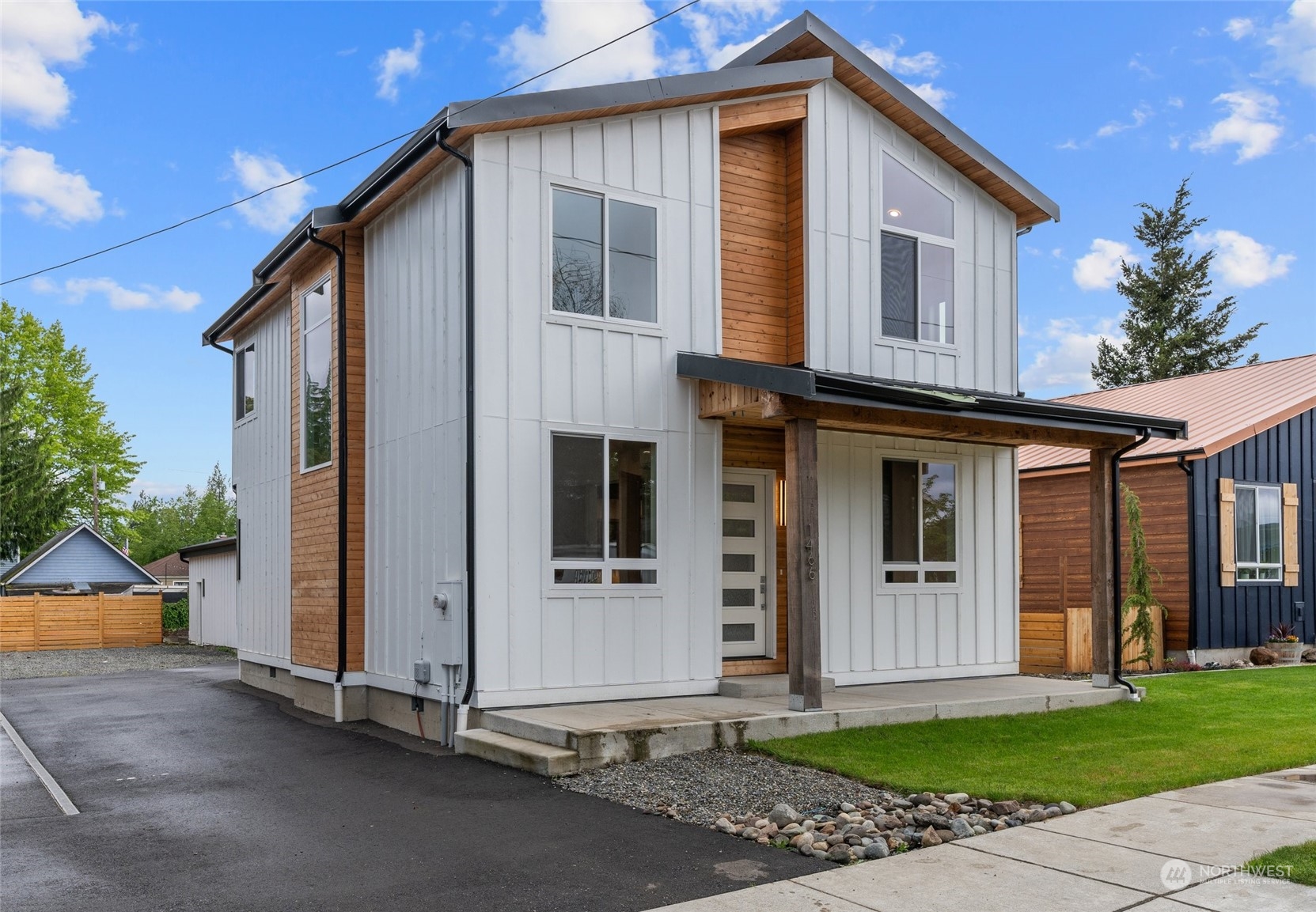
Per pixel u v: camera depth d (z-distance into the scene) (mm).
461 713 9461
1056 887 5336
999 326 13758
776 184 12250
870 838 6246
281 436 15336
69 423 47625
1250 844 6074
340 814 7340
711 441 11070
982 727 10039
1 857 6406
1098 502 12289
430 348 10789
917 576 12844
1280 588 19297
